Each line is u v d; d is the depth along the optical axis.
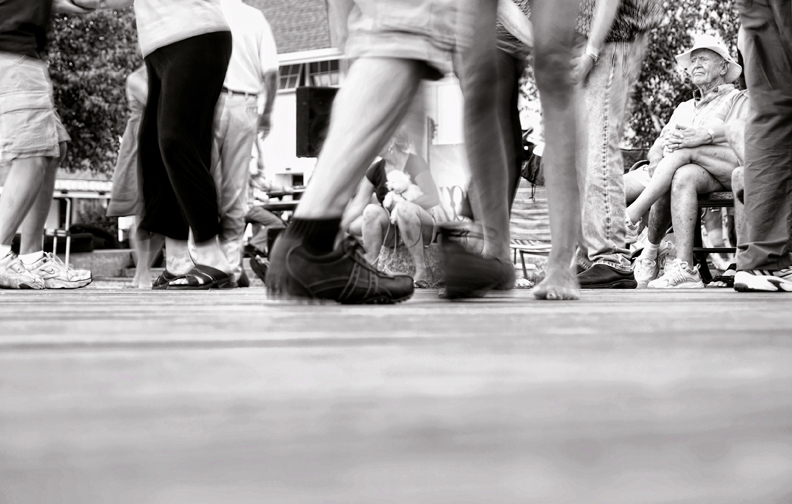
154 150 4.56
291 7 29.48
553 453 0.34
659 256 6.59
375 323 1.44
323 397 0.54
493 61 2.47
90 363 0.77
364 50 2.09
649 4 4.80
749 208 3.69
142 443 0.35
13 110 4.49
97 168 16.92
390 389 0.59
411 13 2.06
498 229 2.62
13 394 0.54
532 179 6.50
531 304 2.30
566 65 2.48
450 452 0.34
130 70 16.92
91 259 12.73
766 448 0.36
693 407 0.50
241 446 0.34
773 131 3.63
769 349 0.97
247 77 5.00
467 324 1.42
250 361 0.81
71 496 0.26
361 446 0.35
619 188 4.86
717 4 12.70
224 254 4.92
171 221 4.67
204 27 4.27
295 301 2.31
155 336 1.15
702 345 1.02
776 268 3.67
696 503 0.27
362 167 2.12
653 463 0.32
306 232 2.13
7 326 1.37
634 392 0.58
